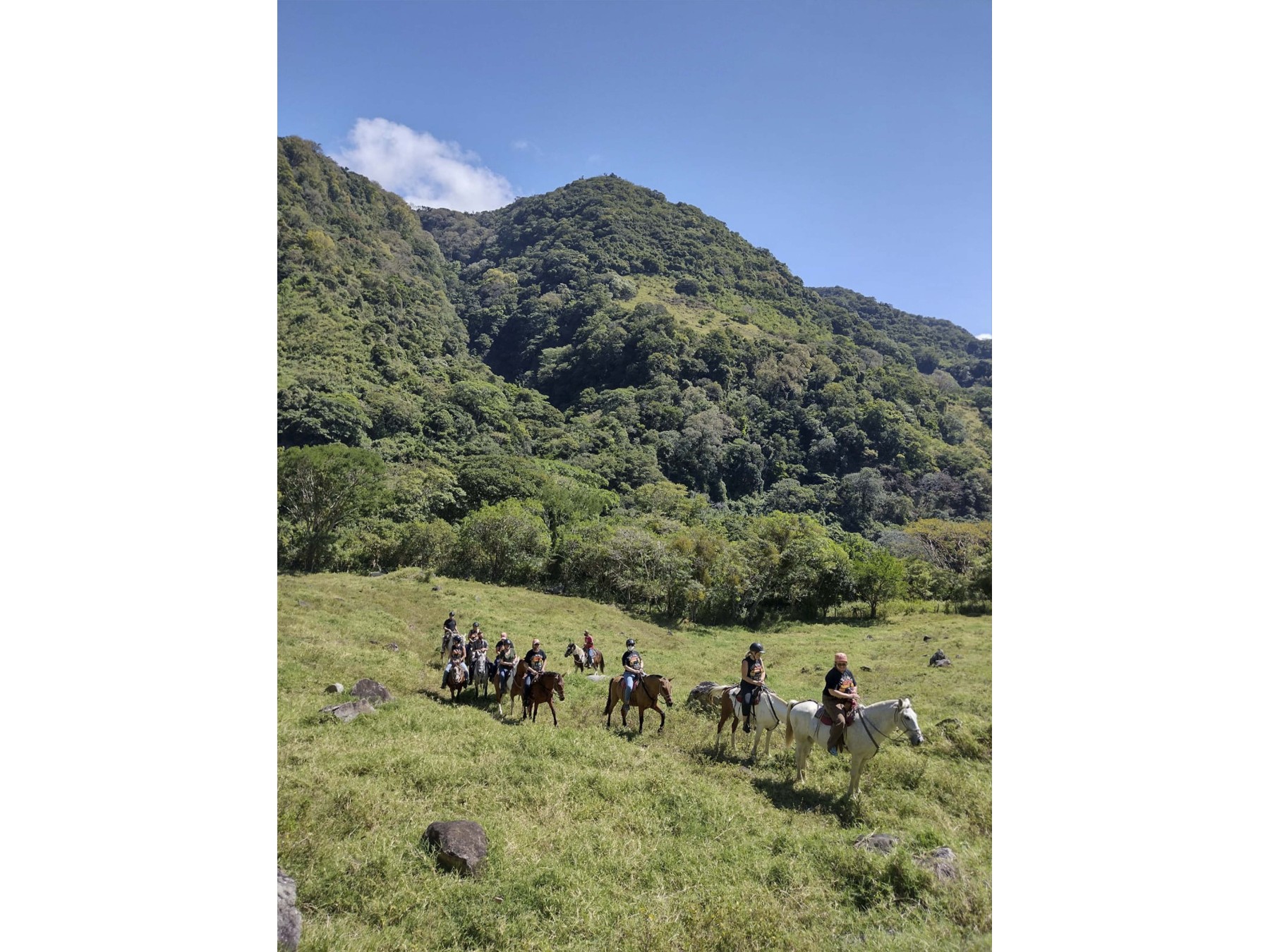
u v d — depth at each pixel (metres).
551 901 5.39
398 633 17.78
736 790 8.36
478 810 7.06
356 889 5.37
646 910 5.29
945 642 22.22
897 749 9.48
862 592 32.94
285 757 7.86
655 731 11.02
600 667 16.83
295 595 20.89
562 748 9.30
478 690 13.20
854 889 5.80
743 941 4.96
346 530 33.22
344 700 11.09
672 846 6.54
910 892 5.68
